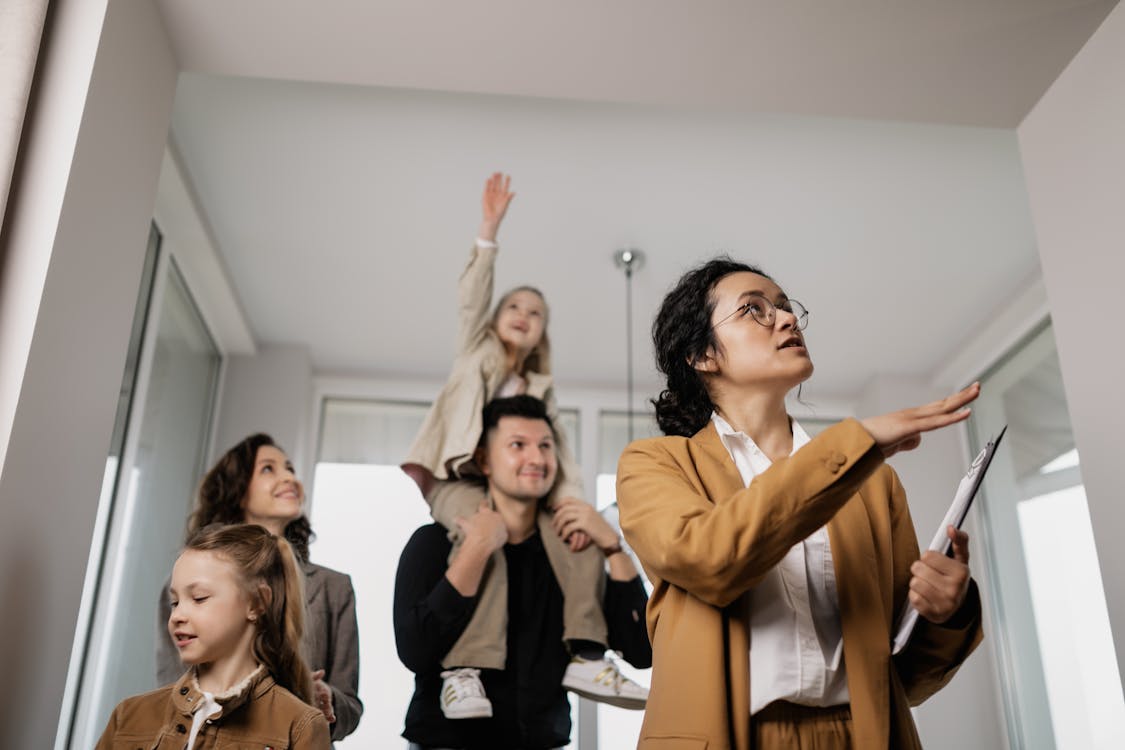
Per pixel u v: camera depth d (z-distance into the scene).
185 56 2.33
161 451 3.91
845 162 3.64
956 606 1.12
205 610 1.65
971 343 4.70
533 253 4.19
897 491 1.35
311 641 2.69
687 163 3.68
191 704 1.59
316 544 4.73
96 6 1.90
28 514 1.63
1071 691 3.95
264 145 3.56
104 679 3.29
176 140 3.51
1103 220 2.18
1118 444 2.08
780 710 1.13
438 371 5.12
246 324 4.58
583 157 3.66
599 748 4.30
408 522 4.83
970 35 2.28
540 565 3.28
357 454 4.98
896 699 1.15
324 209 3.90
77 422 1.82
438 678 3.06
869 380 5.14
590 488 4.98
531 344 3.62
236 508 2.94
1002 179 3.70
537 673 3.11
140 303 3.55
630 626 3.29
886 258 4.18
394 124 3.48
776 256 4.19
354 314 4.62
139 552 3.63
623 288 4.40
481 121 3.48
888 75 2.40
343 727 2.63
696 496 1.17
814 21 2.24
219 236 4.04
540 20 2.25
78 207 1.80
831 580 1.20
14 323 1.64
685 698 1.11
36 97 1.82
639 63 2.38
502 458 3.37
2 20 1.78
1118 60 2.17
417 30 2.28
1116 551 2.06
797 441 1.33
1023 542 4.38
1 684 1.55
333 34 2.29
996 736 4.43
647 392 5.24
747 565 1.06
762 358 1.30
